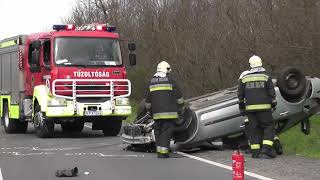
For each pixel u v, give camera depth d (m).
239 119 18.41
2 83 29.44
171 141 18.67
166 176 13.84
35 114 24.77
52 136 24.77
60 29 24.41
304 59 28.64
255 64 16.94
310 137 22.20
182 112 17.61
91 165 15.84
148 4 47.94
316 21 28.09
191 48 39.06
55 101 23.36
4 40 28.92
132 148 19.69
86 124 35.03
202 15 40.03
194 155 17.91
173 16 43.59
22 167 15.55
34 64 24.95
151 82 17.41
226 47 36.09
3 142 22.73
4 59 29.02
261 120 16.64
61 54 23.67
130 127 19.27
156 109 17.28
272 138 16.73
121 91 24.41
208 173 14.24
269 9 31.52
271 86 16.61
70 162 16.52
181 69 39.59
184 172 14.42
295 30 28.84
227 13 36.03
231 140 19.33
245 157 17.00
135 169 15.01
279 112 18.17
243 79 16.84
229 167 15.21
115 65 24.38
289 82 18.19
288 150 18.75
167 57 41.84
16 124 28.00
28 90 25.81
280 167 14.93
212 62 37.59
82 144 21.80
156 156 17.81
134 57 26.14
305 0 28.34
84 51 24.02
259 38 32.16
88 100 23.88
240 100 17.03
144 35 48.22
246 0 34.50
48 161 16.77
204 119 18.05
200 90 38.59
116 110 24.16
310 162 15.84
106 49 24.41
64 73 23.52
